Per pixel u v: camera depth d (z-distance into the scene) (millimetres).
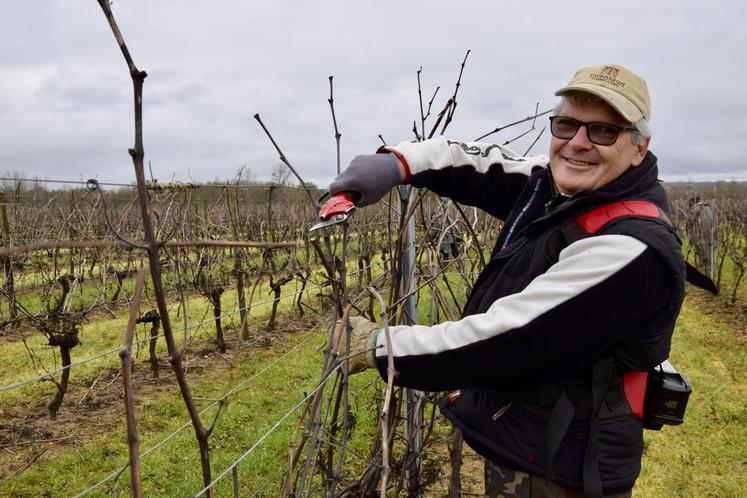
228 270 10820
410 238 2699
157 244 898
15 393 6598
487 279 1805
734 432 5484
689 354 7992
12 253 657
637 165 1606
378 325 1684
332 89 1874
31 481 4645
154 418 5938
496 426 1646
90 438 5473
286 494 1648
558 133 1631
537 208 1834
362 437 4934
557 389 1558
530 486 1622
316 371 7402
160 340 8375
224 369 7457
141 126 844
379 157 1828
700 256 15664
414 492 3061
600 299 1402
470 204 2109
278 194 11578
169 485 4574
